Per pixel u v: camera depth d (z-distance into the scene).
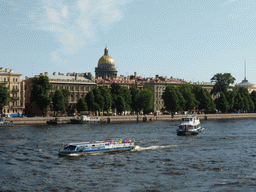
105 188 48.94
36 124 150.12
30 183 51.16
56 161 65.94
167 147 82.25
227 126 146.75
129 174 55.94
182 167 60.41
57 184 50.72
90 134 109.56
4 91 152.38
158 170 58.38
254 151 76.50
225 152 75.19
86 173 56.75
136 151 76.81
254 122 175.00
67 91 187.50
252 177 54.00
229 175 55.16
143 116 186.12
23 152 75.00
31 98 165.38
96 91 179.75
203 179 53.00
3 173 56.44
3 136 101.81
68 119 160.00
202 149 79.25
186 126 112.19
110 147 75.69
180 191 47.59
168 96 198.38
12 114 172.38
